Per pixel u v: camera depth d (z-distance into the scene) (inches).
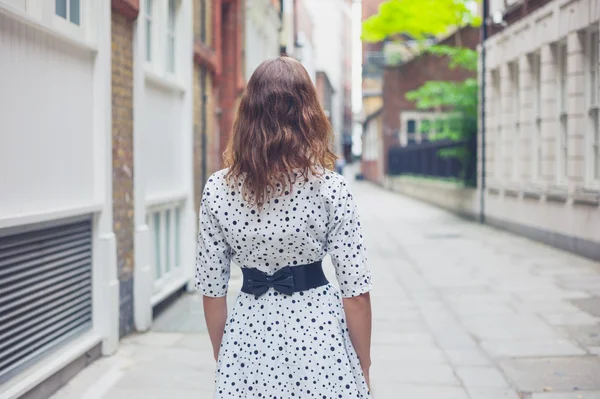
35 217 144.0
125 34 208.7
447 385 166.7
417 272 346.6
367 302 74.0
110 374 171.0
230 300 265.0
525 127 498.0
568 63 401.4
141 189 219.6
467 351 197.6
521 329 223.3
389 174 1347.2
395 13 813.2
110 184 189.3
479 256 403.2
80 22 177.8
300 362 73.6
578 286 298.8
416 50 1155.3
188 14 284.5
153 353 190.9
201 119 351.3
